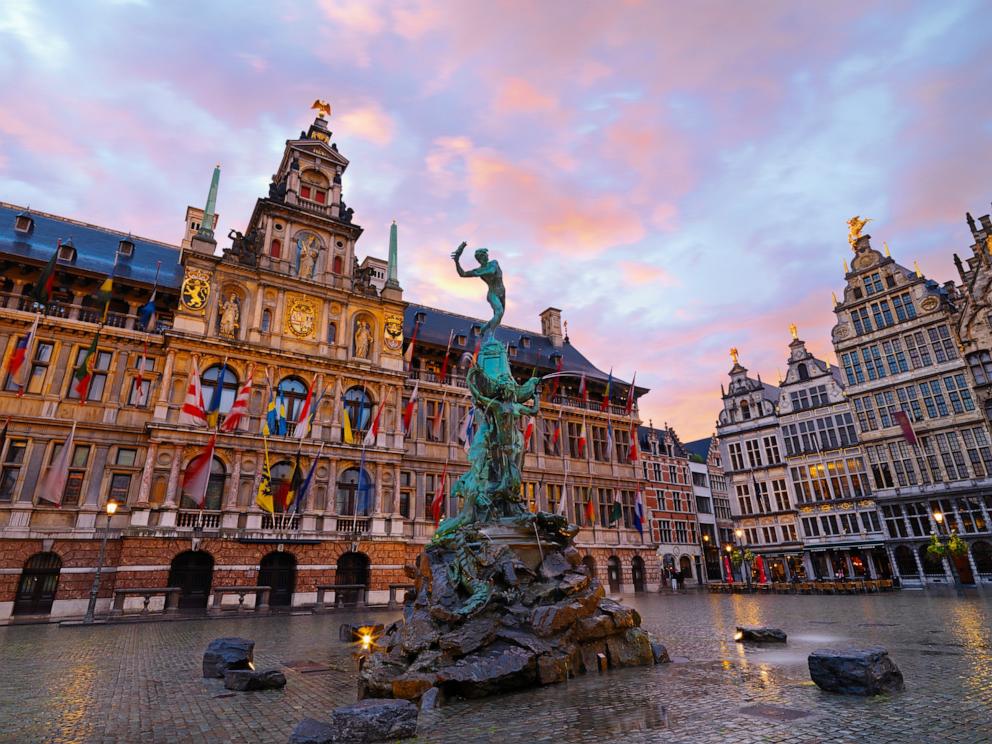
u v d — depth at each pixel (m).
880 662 9.30
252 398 36.50
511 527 15.89
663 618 24.34
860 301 54.31
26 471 30.75
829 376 57.97
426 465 42.38
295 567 34.31
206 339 35.34
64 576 29.70
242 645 13.27
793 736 7.09
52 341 33.31
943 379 48.69
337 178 45.38
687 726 7.74
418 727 8.24
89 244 39.12
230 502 33.47
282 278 39.69
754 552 61.28
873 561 52.16
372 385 41.28
